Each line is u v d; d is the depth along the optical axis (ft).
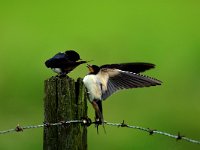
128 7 104.12
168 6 103.81
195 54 80.33
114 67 26.86
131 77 25.96
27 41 86.74
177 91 69.41
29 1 102.68
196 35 89.40
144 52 82.02
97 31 92.07
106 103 62.90
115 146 56.39
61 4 104.17
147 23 95.86
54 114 25.13
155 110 64.03
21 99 66.03
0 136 55.31
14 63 77.61
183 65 77.30
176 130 62.18
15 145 54.19
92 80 26.27
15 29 91.97
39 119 60.44
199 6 103.14
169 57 80.07
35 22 96.17
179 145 55.98
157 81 25.46
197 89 70.64
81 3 106.11
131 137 57.77
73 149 25.04
